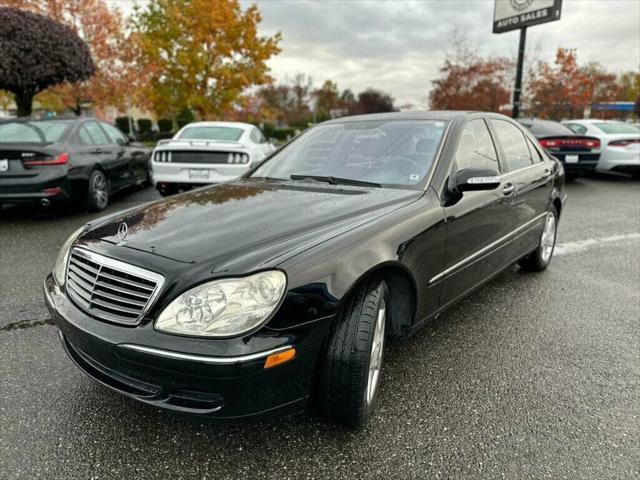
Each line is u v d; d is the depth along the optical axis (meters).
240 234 2.03
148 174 8.94
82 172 6.40
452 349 2.86
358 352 1.90
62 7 16.59
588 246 5.26
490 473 1.86
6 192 5.77
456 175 2.61
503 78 23.69
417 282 2.32
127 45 18.31
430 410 2.25
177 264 1.83
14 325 3.16
